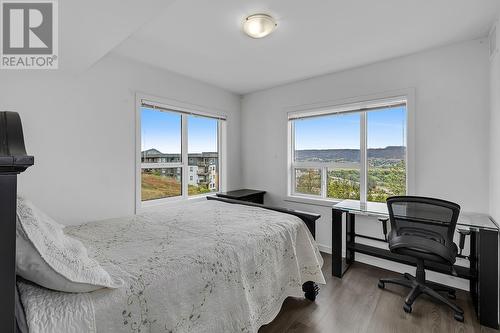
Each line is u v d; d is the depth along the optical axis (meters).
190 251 1.33
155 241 1.50
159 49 2.41
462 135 2.26
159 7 1.31
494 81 1.95
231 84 3.53
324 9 1.76
